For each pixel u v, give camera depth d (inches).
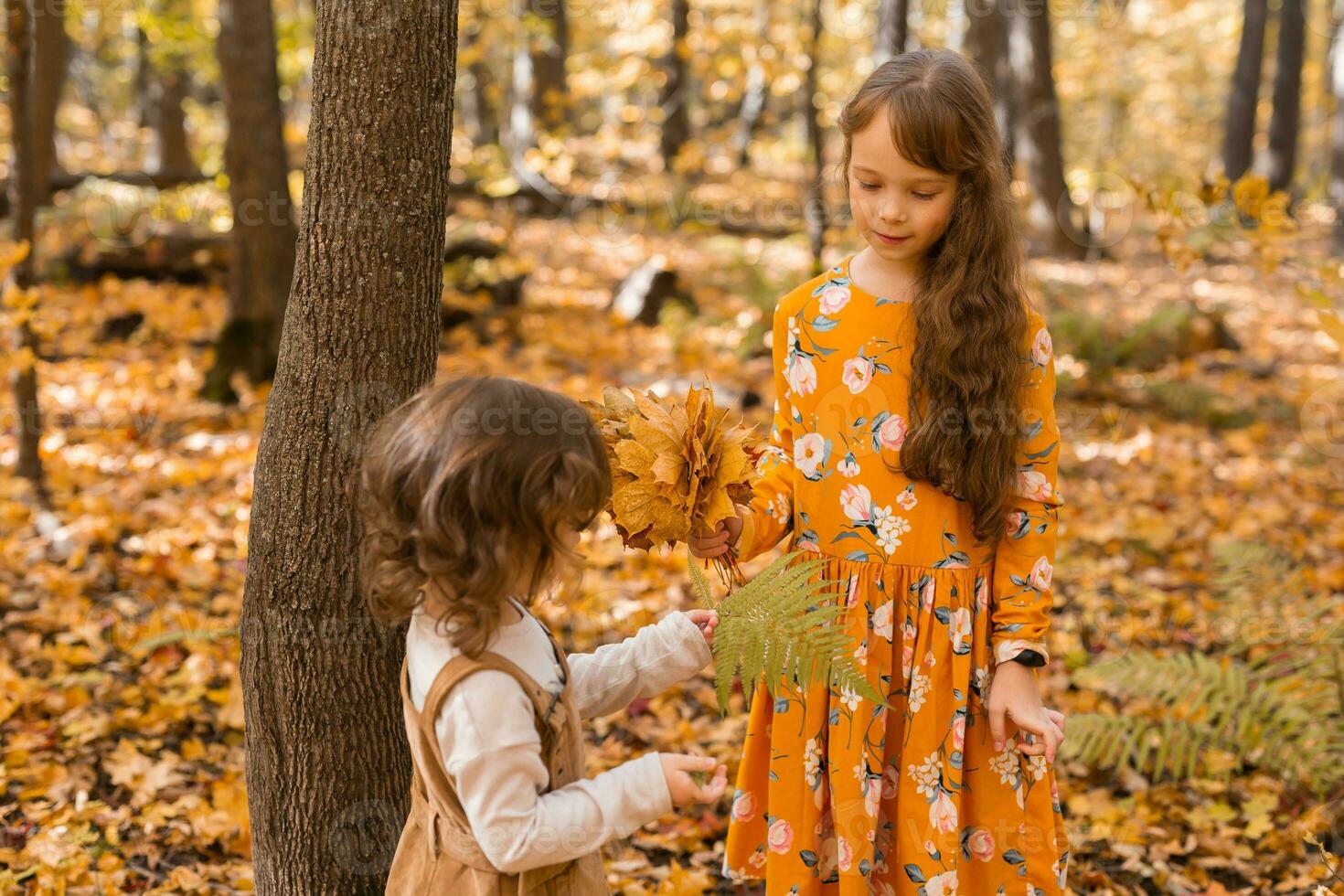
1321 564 176.9
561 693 59.5
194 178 380.8
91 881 91.7
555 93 365.4
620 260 411.2
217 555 162.4
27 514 171.3
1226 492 214.7
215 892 93.4
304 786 76.1
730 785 116.6
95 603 146.3
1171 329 317.4
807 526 75.8
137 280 319.9
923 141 66.5
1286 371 311.6
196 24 399.2
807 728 74.7
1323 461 234.2
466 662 55.0
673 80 528.4
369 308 71.3
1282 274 421.7
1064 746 115.4
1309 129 989.8
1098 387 278.8
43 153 352.5
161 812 102.3
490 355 285.4
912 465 71.2
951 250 70.0
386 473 55.3
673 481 64.1
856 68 585.6
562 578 57.6
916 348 71.0
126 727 118.4
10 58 163.3
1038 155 490.0
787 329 76.7
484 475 52.7
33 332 179.3
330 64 69.6
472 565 52.7
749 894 100.3
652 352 303.6
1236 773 119.0
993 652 73.6
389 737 77.2
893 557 73.2
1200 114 1043.9
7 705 117.8
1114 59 786.2
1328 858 89.8
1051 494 72.8
